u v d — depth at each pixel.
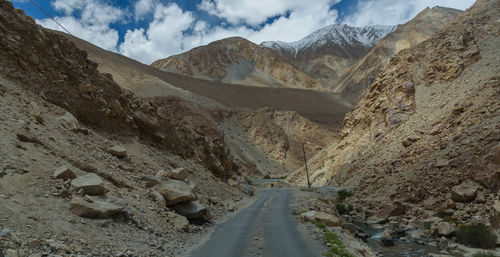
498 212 16.78
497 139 24.81
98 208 9.89
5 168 8.91
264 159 121.44
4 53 15.59
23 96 14.86
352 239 16.70
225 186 36.22
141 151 23.95
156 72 197.50
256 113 150.75
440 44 56.81
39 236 6.92
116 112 23.86
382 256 15.59
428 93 49.94
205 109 134.00
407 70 57.47
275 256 10.81
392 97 54.34
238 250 11.59
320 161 73.00
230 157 59.69
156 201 14.85
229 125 135.75
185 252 10.80
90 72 23.17
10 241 6.12
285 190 52.47
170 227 13.23
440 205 24.53
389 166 37.44
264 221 19.73
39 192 9.03
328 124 175.88
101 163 14.86
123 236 9.66
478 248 16.11
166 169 24.19
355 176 44.94
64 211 8.96
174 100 124.00
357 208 33.19
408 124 46.06
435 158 30.33
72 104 19.66
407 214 26.00
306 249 11.98
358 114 65.31
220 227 17.16
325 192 43.91
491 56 43.56
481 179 22.62
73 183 10.44
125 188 14.06
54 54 19.86
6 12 17.02
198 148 39.53
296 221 19.78
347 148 59.03
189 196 16.50
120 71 148.12
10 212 7.21
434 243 18.36
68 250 6.97
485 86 34.81
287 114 153.75
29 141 11.53
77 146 14.77
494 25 50.50
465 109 34.19
